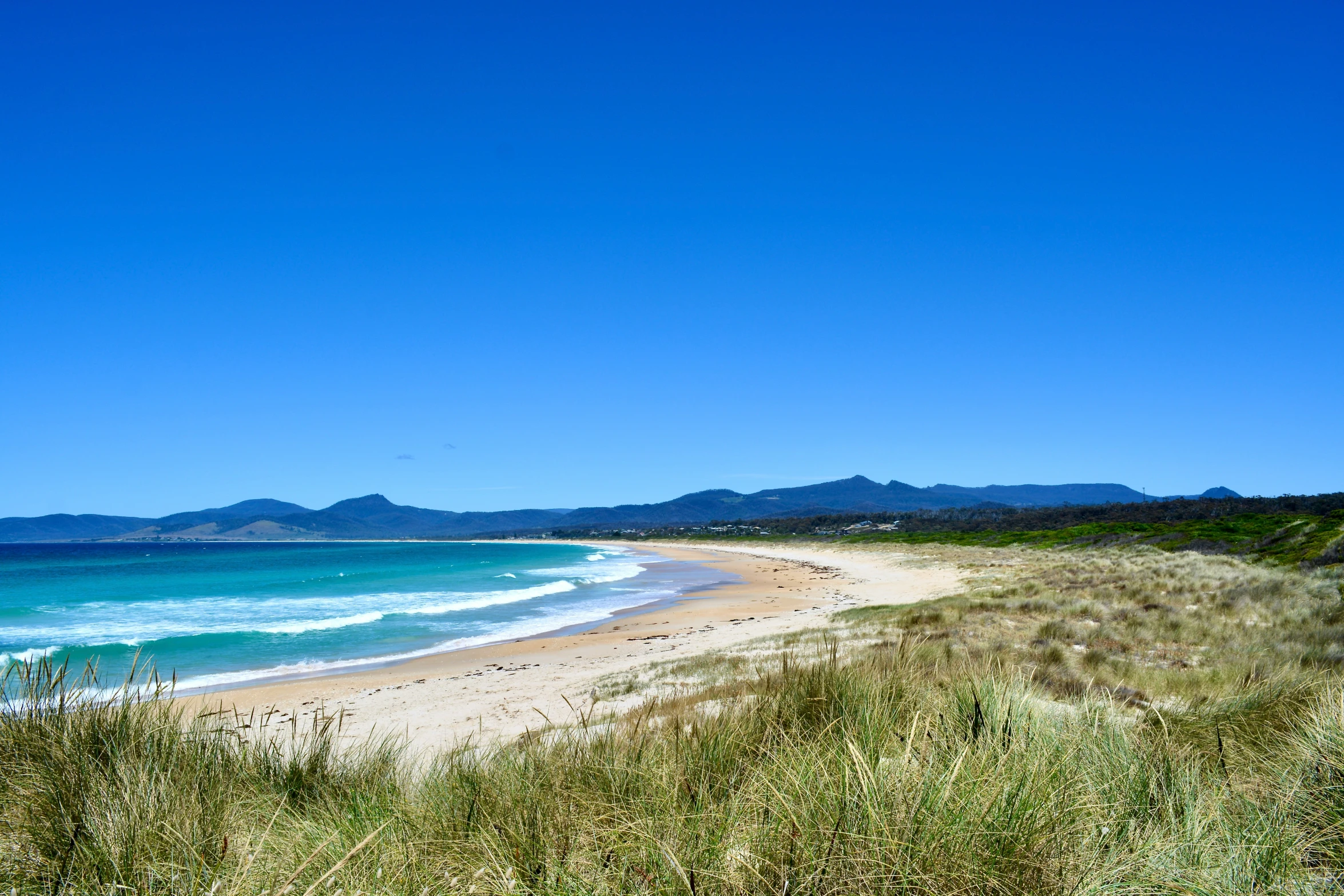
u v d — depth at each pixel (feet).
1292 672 19.58
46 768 11.98
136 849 9.26
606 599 138.82
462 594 149.89
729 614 111.04
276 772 15.69
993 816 8.37
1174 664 38.68
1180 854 8.73
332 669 69.00
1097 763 11.89
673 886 7.88
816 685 16.49
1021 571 139.33
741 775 12.05
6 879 8.57
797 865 7.86
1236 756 13.75
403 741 35.19
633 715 23.76
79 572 245.24
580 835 9.84
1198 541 157.38
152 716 15.06
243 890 8.14
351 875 8.41
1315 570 83.82
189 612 118.93
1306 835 9.36
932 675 24.20
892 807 8.49
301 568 259.39
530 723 39.29
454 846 9.98
